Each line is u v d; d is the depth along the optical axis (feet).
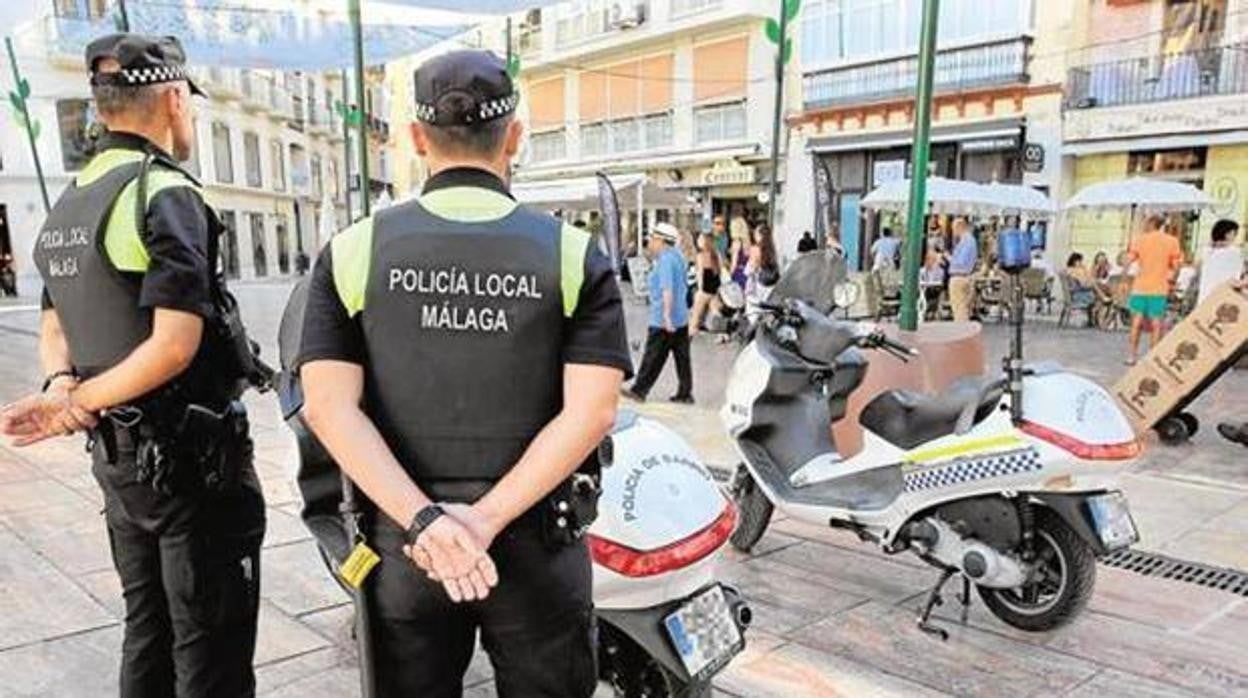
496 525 4.74
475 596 4.62
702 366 32.50
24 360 32.17
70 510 14.75
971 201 41.93
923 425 11.05
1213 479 16.98
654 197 57.41
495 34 71.05
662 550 7.19
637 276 57.72
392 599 5.15
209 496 6.98
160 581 7.41
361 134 25.45
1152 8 46.80
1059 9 49.96
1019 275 10.05
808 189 62.80
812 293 12.94
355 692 9.21
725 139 69.26
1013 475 9.87
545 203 55.31
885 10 57.47
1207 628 10.71
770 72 65.26
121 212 6.48
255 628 7.62
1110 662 9.91
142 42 6.88
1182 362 19.26
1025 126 51.70
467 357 4.93
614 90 78.59
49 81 63.10
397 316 4.92
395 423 4.99
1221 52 44.91
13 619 10.68
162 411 6.64
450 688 5.45
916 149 17.16
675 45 72.23
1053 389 10.02
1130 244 45.44
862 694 9.29
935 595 10.73
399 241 4.98
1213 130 44.93
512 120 5.32
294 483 8.11
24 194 71.31
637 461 7.61
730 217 70.64
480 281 4.92
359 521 5.22
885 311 40.42
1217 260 29.27
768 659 10.02
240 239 102.06
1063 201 50.67
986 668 9.80
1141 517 14.67
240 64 30.27
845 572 12.49
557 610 5.28
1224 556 12.95
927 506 10.52
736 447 12.97
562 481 5.02
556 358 5.06
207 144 93.25
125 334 6.61
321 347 4.96
